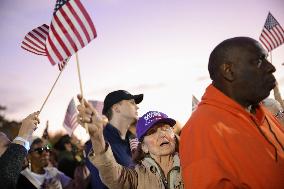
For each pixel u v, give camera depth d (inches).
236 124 83.9
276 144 85.0
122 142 157.5
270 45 200.2
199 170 79.1
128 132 176.2
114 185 105.5
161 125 116.3
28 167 192.1
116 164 105.7
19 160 118.5
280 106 138.6
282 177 80.5
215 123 83.2
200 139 82.6
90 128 97.2
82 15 113.9
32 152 193.3
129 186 108.9
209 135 82.2
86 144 144.4
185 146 85.0
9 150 119.1
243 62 86.2
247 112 85.7
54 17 114.7
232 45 87.5
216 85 90.0
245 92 87.0
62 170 246.5
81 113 95.3
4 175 115.5
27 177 188.1
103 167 102.7
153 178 111.9
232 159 80.3
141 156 123.3
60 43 113.3
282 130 93.9
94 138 99.7
